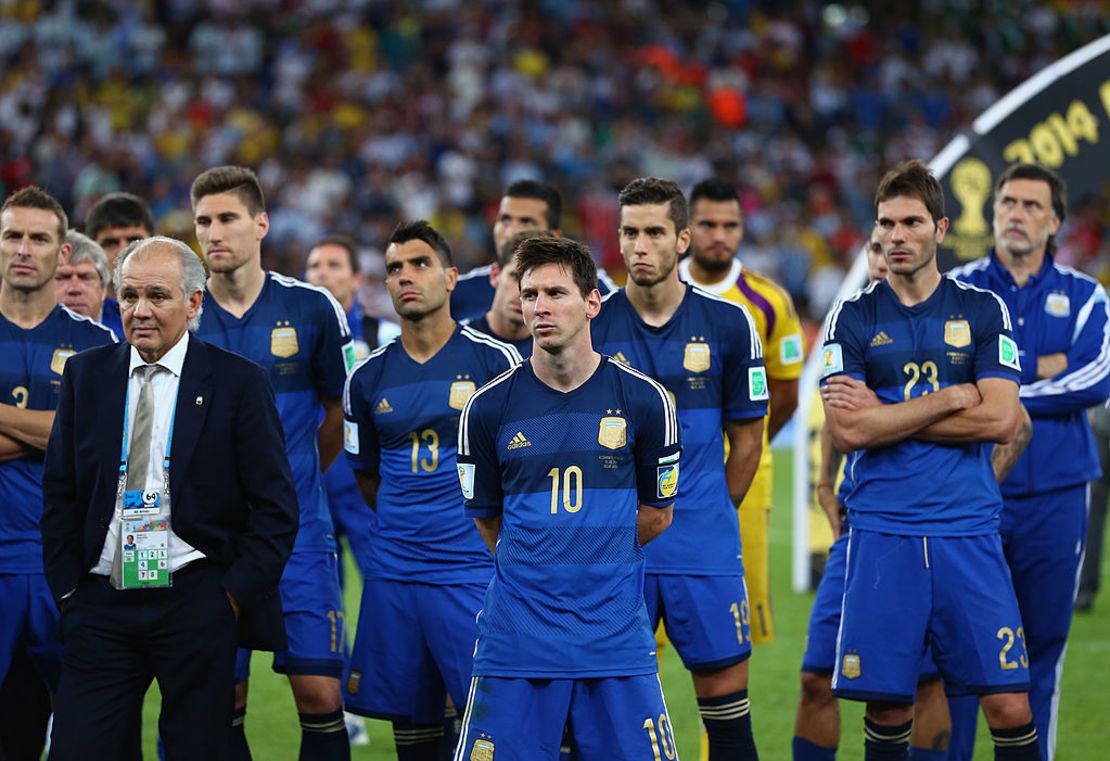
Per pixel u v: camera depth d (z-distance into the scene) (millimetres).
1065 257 80062
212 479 16422
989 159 29719
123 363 16656
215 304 20078
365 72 82750
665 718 15648
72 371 16750
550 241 15656
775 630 32594
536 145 79625
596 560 15539
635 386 15891
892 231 18344
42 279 18781
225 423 16516
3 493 18609
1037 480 21188
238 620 16734
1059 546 21266
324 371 20391
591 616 15469
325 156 75688
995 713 17844
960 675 18000
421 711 19188
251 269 20078
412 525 18938
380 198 73062
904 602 18016
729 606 18797
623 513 15703
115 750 16172
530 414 15781
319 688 19016
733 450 19594
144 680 16531
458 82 83000
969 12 97000
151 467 16344
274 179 73000
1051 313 21453
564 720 15484
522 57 85312
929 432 18031
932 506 18062
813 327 75500
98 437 16375
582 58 87000
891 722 18281
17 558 18625
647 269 18703
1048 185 21438
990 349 18281
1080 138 29859
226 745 16391
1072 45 97562
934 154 89125
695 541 18781
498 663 15531
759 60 91688
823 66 92688
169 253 16516
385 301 67875
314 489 20000
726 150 83688
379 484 19781
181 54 83625
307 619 19188
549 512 15586
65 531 16469
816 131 88562
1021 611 21516
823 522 36500
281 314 20094
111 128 77000
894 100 91000
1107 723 25078
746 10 95000
